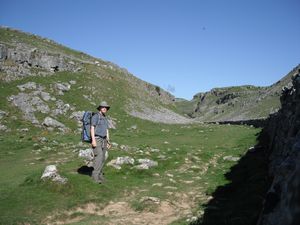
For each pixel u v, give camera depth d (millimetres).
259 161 21188
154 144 36219
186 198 15031
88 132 16297
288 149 12656
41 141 33281
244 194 14000
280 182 6895
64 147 29812
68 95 60188
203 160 25500
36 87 57188
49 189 14266
